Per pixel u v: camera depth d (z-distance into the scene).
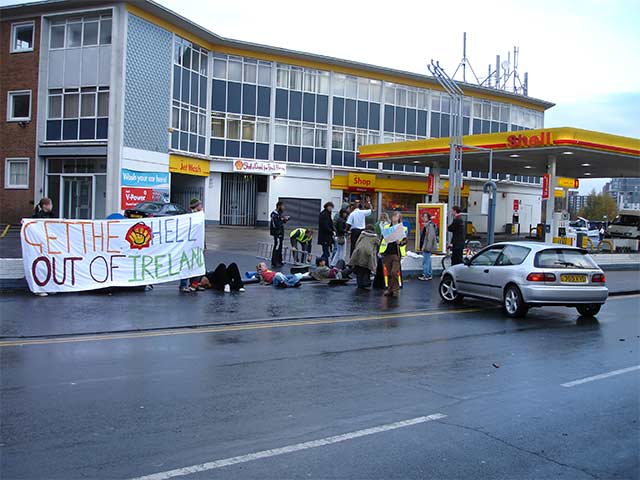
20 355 7.65
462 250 16.81
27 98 32.25
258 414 5.70
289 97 41.50
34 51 31.84
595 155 28.17
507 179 53.41
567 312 13.21
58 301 11.73
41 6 31.08
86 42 31.12
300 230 18.27
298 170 41.88
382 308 12.67
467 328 10.74
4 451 4.67
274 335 9.48
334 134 43.50
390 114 45.94
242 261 18.64
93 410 5.65
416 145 32.25
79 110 31.12
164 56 33.31
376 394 6.47
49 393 6.11
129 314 10.70
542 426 5.61
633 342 9.73
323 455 4.77
